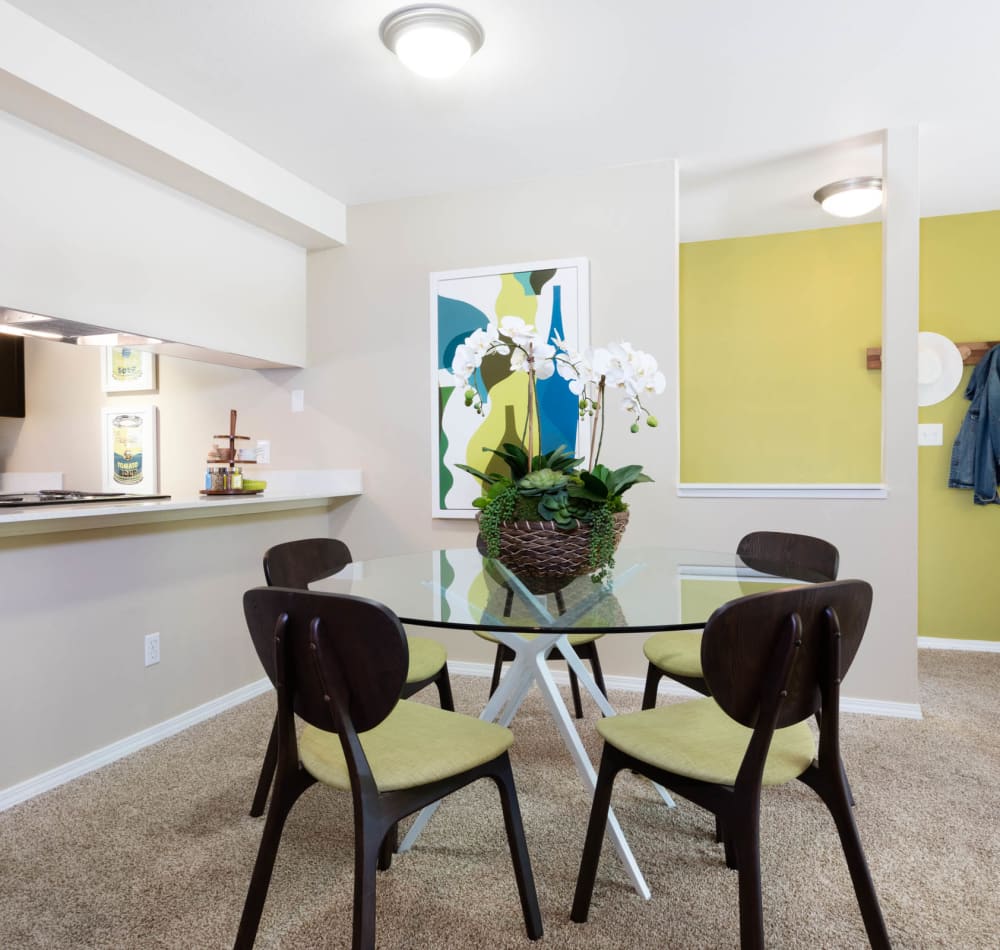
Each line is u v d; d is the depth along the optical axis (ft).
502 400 10.16
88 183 7.70
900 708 8.72
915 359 8.68
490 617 4.55
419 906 4.93
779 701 3.73
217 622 9.07
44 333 8.30
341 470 11.08
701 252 12.55
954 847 5.68
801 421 12.10
